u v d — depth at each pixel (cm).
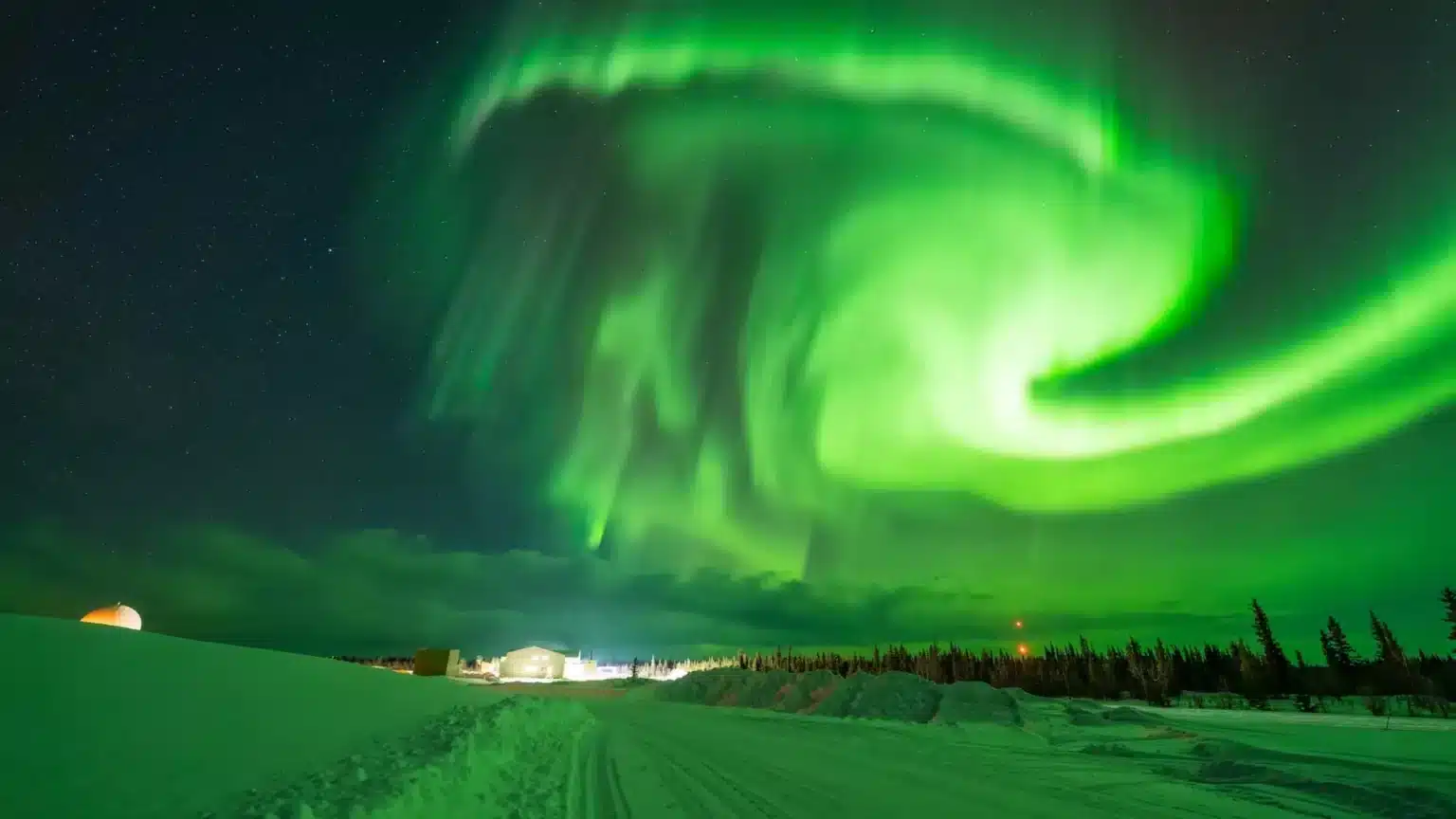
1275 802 1112
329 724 1129
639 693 7294
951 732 2269
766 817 972
